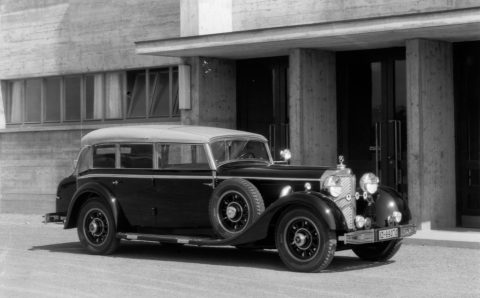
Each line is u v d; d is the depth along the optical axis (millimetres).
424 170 13117
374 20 12492
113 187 11023
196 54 15836
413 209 13086
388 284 8359
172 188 10477
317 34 13164
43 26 19719
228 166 10266
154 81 17906
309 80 14703
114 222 10898
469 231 12953
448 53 13734
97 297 7773
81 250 11727
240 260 10461
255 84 16562
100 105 18859
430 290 7988
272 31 13719
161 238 10359
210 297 7707
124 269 9664
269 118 16312
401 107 14484
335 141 15188
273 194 9797
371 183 9641
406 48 13273
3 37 20484
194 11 15891
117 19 18375
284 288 8148
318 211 8961
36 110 20031
